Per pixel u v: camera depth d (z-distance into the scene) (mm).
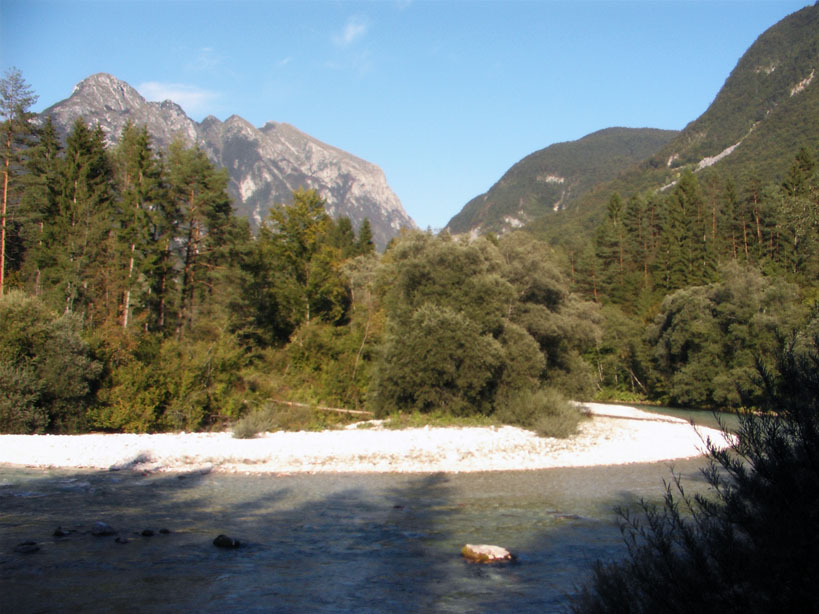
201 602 8250
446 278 32656
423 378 31031
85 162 48438
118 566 9695
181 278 47500
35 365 26797
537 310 38125
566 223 179750
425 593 8898
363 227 94375
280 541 11711
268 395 34188
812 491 4695
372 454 22422
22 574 9148
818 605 4375
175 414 29172
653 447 27203
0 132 45281
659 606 5105
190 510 14055
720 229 83250
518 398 32000
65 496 15039
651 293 78750
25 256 50438
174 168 46562
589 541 12031
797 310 45062
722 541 4863
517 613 8008
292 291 52156
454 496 16531
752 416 5242
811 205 68062
